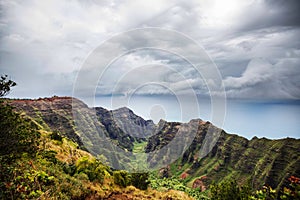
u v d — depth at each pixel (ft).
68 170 43.57
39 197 24.80
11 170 25.49
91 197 37.19
